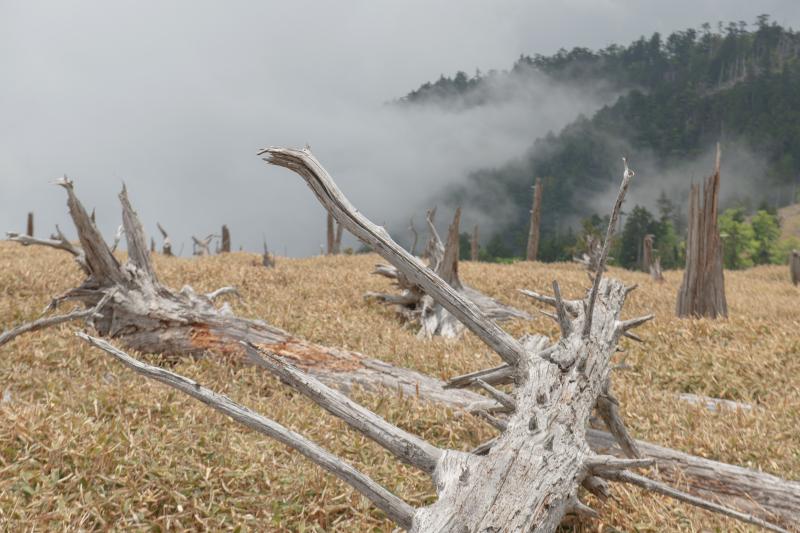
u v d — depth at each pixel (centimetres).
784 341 1060
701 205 1357
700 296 1356
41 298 1026
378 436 362
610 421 530
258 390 721
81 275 1240
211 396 350
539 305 1541
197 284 1391
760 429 661
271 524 439
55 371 691
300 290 1448
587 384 459
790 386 866
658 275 2367
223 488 474
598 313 560
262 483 486
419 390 722
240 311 1115
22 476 440
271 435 342
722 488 522
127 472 463
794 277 2705
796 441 652
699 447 616
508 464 356
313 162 360
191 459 495
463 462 356
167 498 453
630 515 468
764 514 495
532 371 439
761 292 2184
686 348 1031
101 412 572
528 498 334
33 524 395
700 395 832
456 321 1312
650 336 1102
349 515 468
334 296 1441
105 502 432
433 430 632
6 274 1136
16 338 748
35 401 596
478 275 1847
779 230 13012
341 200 369
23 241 849
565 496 354
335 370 762
